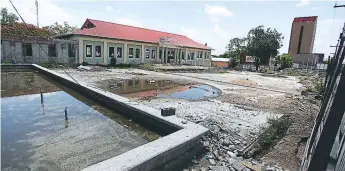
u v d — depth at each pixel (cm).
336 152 181
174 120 475
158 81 1403
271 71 3005
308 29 4431
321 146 170
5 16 2666
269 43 3438
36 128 486
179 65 2770
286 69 3350
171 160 341
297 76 2531
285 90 1263
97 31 2302
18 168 328
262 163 366
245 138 464
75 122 538
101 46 2205
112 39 2259
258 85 1448
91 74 1560
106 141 438
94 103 727
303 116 658
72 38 2088
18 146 395
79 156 373
